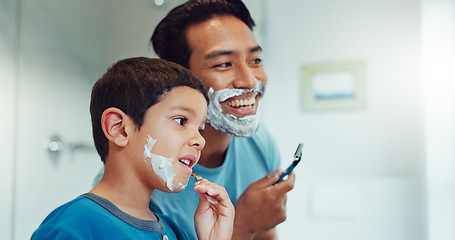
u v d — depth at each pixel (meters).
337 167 1.68
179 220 0.96
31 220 1.37
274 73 1.69
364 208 1.59
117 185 0.68
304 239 1.60
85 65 1.43
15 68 1.41
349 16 1.70
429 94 1.60
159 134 0.68
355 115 1.68
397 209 1.58
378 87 1.68
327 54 1.69
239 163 1.12
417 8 1.67
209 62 1.01
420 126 1.63
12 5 1.42
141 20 1.40
